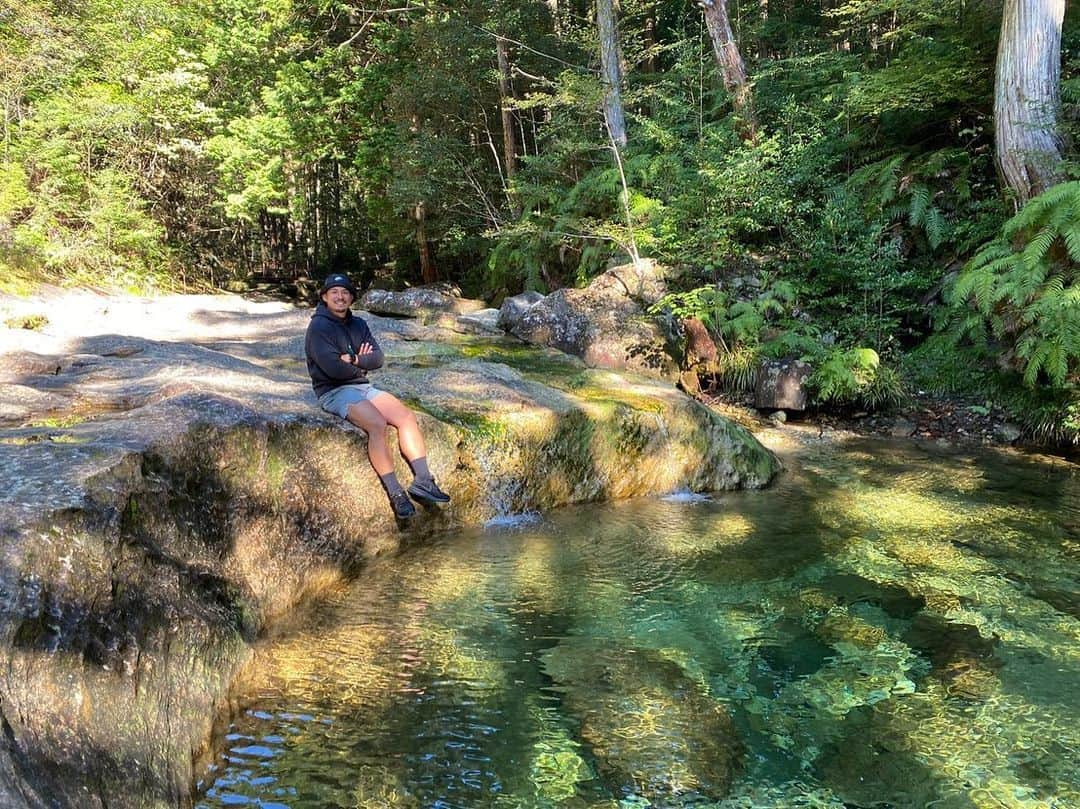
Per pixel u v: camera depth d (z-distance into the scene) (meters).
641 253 10.77
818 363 8.27
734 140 10.61
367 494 4.68
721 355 9.05
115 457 3.23
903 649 3.62
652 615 3.96
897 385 8.22
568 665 3.45
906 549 4.89
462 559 4.70
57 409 4.76
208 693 2.91
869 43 15.50
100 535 2.79
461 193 16.17
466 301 13.11
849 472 6.68
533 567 4.59
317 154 16.91
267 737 2.84
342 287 4.72
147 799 2.25
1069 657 3.54
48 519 2.62
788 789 2.64
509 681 3.31
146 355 6.74
